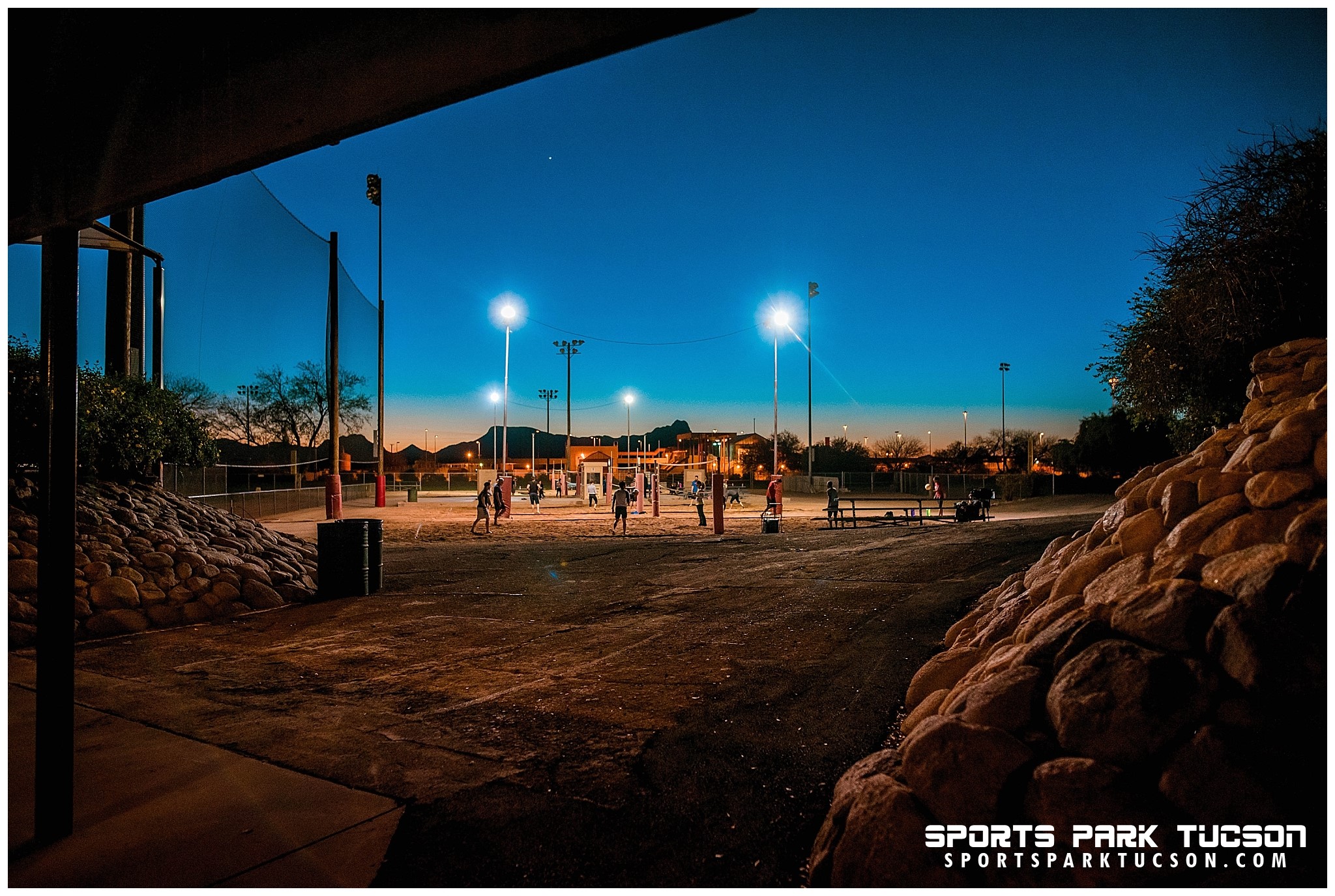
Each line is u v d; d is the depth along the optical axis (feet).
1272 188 29.66
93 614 25.93
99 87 9.11
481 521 82.69
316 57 8.11
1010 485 142.31
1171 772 8.63
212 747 15.17
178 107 9.18
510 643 24.32
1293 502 11.60
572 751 14.85
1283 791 8.07
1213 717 9.00
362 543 33.27
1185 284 32.76
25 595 25.04
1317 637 8.89
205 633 26.07
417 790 13.08
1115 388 41.60
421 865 10.57
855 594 30.32
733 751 14.55
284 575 33.01
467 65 8.16
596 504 122.01
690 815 12.03
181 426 41.91
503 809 12.31
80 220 11.63
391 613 29.25
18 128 9.80
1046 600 16.14
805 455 257.96
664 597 31.89
